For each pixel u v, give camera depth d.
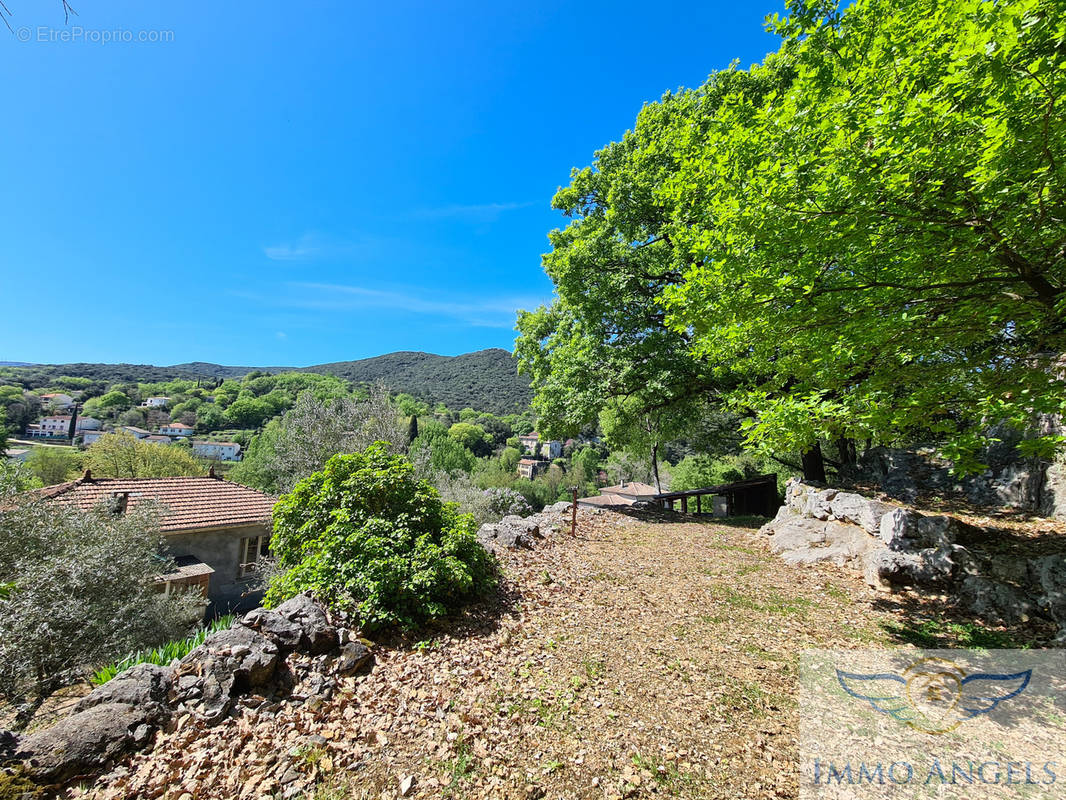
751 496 18.88
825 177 3.61
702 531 11.38
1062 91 2.63
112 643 6.53
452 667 4.58
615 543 9.91
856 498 8.62
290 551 6.49
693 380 13.51
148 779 2.96
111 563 7.66
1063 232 3.46
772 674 4.61
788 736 3.70
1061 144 2.90
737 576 7.65
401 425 21.81
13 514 7.92
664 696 4.21
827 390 5.27
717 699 4.18
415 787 3.07
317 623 4.53
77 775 2.89
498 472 49.66
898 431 4.95
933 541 6.72
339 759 3.28
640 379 13.80
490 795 3.03
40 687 5.38
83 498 14.70
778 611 6.19
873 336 4.51
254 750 3.29
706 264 5.82
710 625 5.73
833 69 4.70
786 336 5.04
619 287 13.66
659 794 3.08
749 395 5.95
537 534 9.48
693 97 12.53
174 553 14.84
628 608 6.25
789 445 5.00
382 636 4.99
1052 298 3.82
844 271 4.55
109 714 3.23
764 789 3.14
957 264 4.08
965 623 5.50
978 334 4.38
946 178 3.36
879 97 3.55
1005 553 6.16
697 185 5.57
